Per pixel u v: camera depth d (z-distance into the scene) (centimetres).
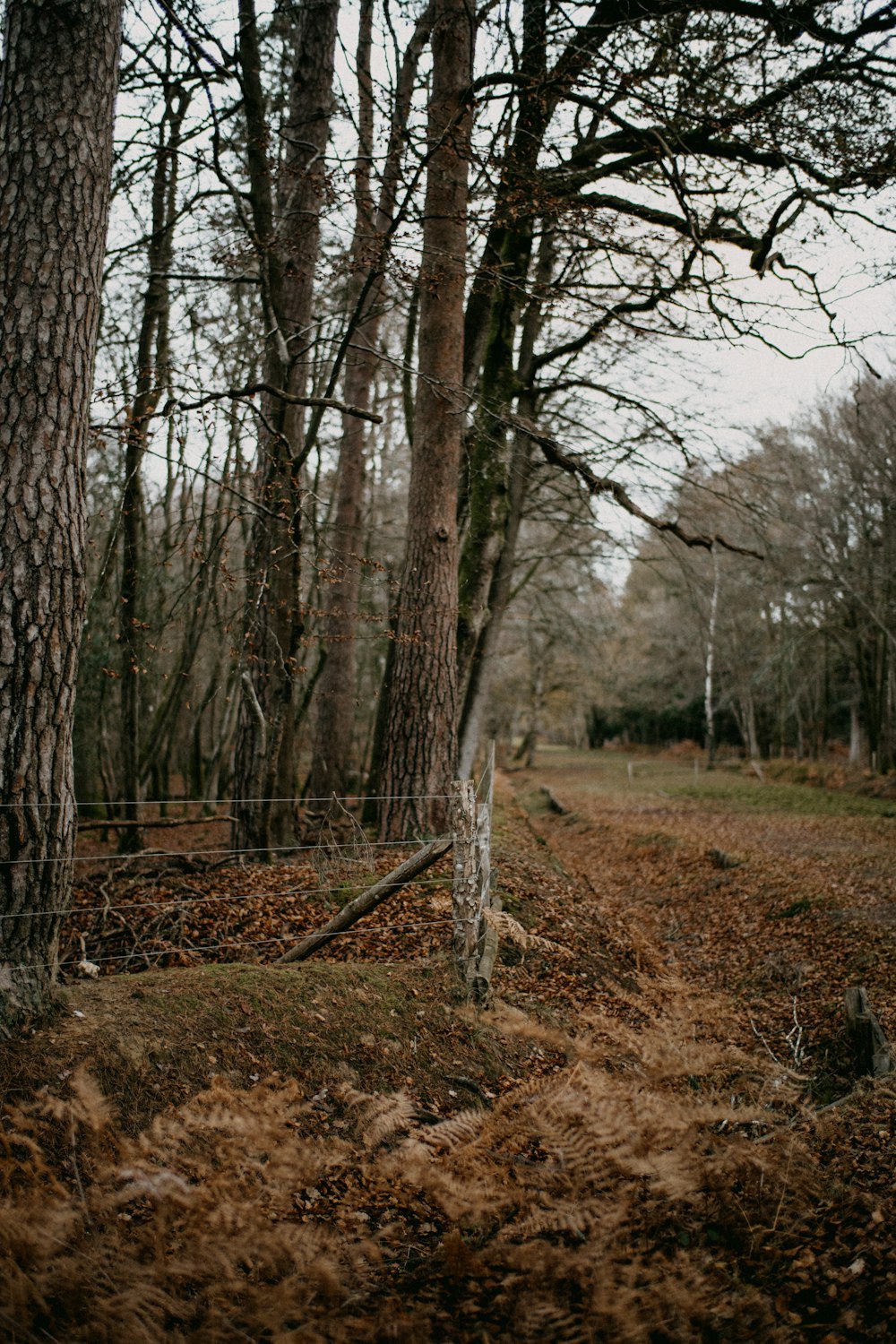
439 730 1095
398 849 1022
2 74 512
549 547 2058
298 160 1162
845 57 1043
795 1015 775
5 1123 414
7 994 470
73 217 500
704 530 1515
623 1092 413
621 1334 310
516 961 748
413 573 1120
